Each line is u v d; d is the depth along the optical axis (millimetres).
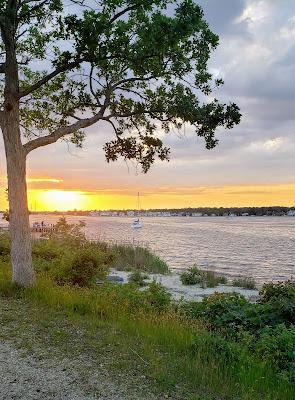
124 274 21828
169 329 8164
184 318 9117
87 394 5449
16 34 11992
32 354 6766
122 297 10453
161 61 11891
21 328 8094
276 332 7691
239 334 7914
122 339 7711
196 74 12492
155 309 10062
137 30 11281
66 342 7430
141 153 15016
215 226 148125
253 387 5848
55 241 19469
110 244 30531
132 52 11484
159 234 87125
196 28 10758
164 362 6648
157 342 7699
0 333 7742
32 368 6199
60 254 16812
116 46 11062
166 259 38250
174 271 27297
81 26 10570
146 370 6320
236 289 19922
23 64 13102
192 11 10328
